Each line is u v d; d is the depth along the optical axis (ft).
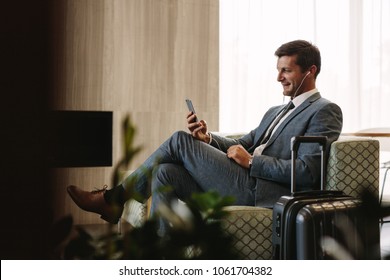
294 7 15.48
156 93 13.82
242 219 6.48
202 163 7.14
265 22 15.20
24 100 6.41
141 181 6.80
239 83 15.01
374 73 16.61
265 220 6.57
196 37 14.17
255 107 15.20
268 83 15.25
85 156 12.94
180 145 7.22
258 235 6.54
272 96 15.29
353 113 16.34
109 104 13.41
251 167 7.09
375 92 16.63
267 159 7.04
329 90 16.12
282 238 5.73
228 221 6.41
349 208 5.58
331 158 6.89
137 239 2.20
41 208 3.69
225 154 7.36
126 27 13.53
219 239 2.15
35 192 3.86
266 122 8.21
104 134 13.19
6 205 3.66
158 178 7.04
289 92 7.83
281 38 15.37
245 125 15.03
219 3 14.49
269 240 6.58
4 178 3.81
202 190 7.32
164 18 13.88
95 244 2.23
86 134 12.96
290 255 5.67
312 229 5.45
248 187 7.14
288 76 7.75
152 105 13.79
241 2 14.92
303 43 7.79
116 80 13.47
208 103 14.29
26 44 7.13
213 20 14.34
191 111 7.58
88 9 13.15
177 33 13.99
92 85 13.23
